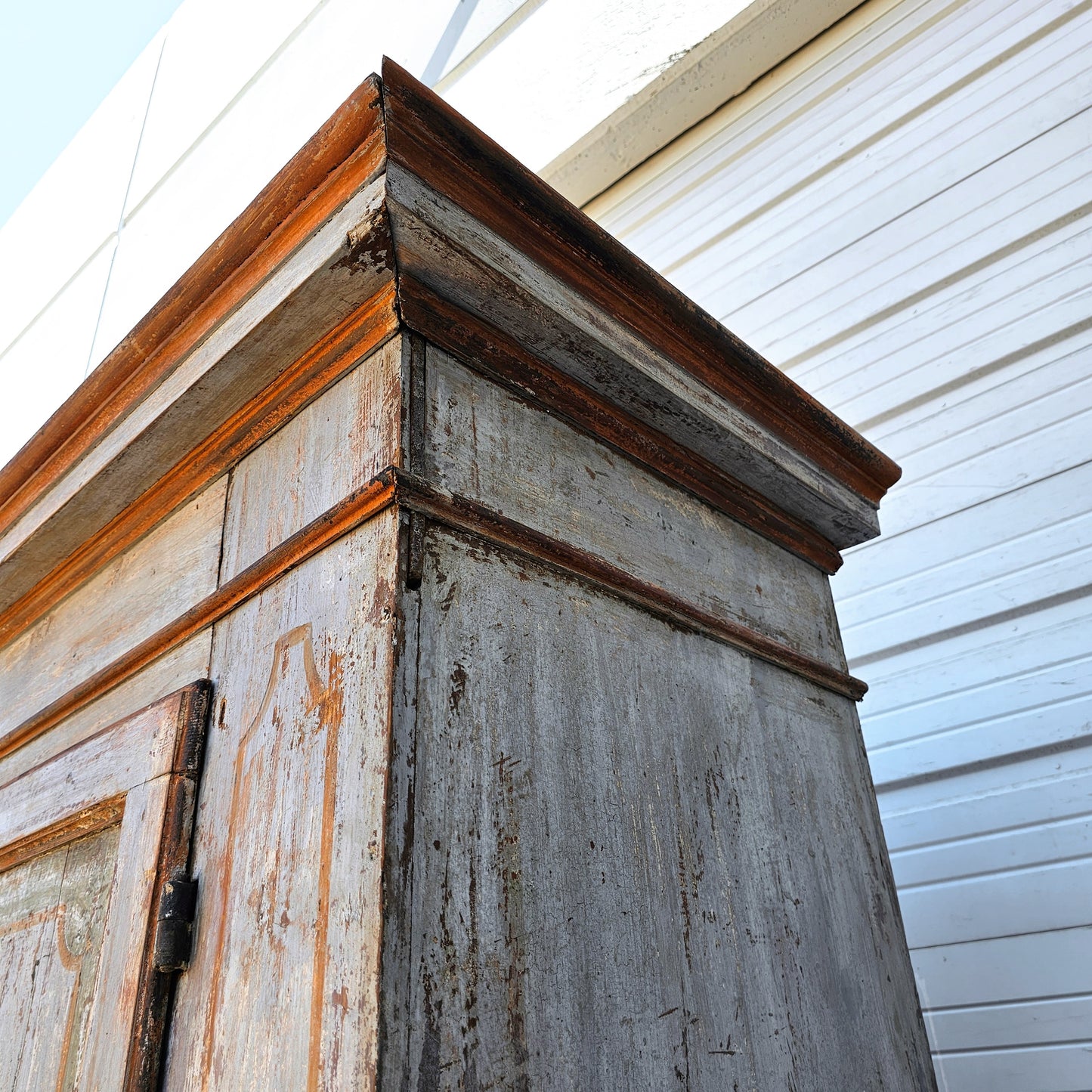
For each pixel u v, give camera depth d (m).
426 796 0.68
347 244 0.82
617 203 3.24
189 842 0.83
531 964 0.71
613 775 0.87
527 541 0.87
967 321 2.26
